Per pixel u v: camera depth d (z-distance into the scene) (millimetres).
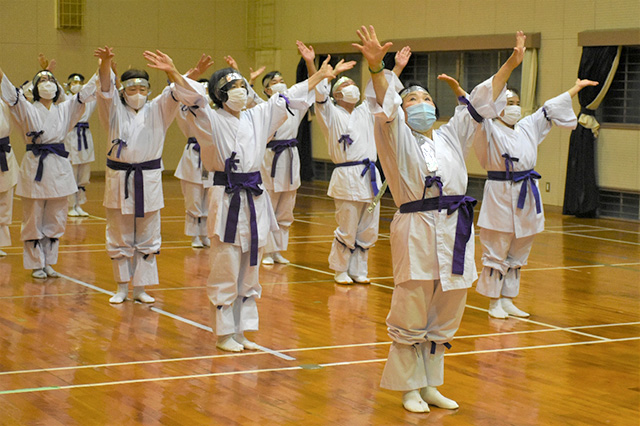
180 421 4605
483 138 7219
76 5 19344
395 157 4605
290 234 12305
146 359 5875
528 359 6043
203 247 11008
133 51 20266
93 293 8086
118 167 7438
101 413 4715
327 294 8266
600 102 14602
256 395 5098
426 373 4918
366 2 18641
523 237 7312
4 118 9359
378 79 4430
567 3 14930
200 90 5770
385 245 11477
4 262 9594
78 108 8695
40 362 5754
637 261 10406
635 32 13734
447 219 4648
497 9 16047
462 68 16844
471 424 4641
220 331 6078
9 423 4520
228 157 5938
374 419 4699
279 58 21062
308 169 20297
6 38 18688
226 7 21453
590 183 14570
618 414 4855
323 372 5617
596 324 7188
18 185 8492
